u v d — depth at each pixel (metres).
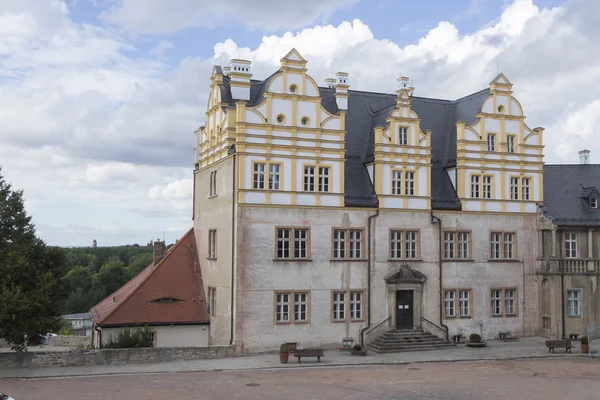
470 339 43.31
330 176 42.53
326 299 41.66
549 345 40.78
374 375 33.66
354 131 47.31
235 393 29.02
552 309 46.31
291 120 41.69
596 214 48.66
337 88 48.56
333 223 42.28
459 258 45.59
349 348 41.28
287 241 41.22
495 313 46.44
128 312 41.38
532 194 48.31
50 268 35.25
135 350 36.41
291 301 40.81
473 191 46.66
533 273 47.75
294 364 36.59
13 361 34.22
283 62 41.84
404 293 43.81
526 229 47.88
